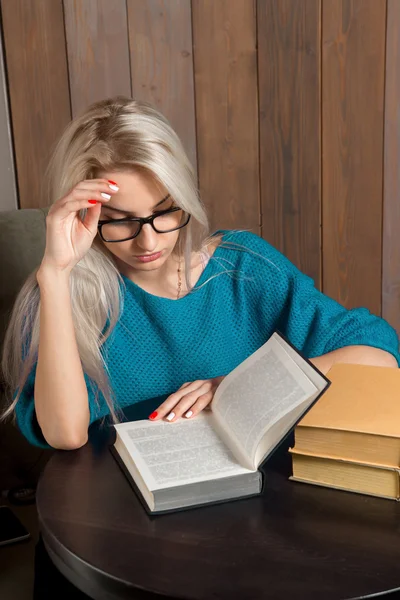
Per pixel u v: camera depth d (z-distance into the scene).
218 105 1.96
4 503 1.45
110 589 0.77
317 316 1.41
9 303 1.56
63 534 0.85
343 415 0.93
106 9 1.84
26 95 1.84
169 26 1.89
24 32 1.80
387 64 1.94
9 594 1.12
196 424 1.07
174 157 1.17
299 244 2.06
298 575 0.75
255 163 2.01
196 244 1.37
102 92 1.89
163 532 0.85
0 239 1.57
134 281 1.38
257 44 1.93
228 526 0.85
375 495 0.90
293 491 0.93
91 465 1.03
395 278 2.10
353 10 1.91
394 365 1.32
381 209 2.04
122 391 1.38
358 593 0.72
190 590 0.73
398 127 1.99
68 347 1.13
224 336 1.45
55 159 1.23
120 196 1.13
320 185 2.02
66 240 1.13
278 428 0.94
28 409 1.18
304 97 1.96
